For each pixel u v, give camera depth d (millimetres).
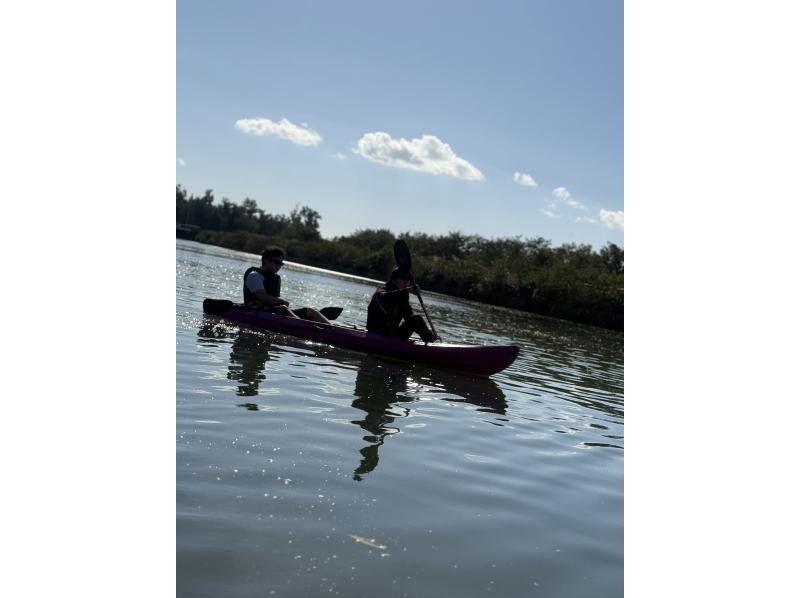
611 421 5957
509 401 6270
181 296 10430
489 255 40688
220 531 2670
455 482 3705
